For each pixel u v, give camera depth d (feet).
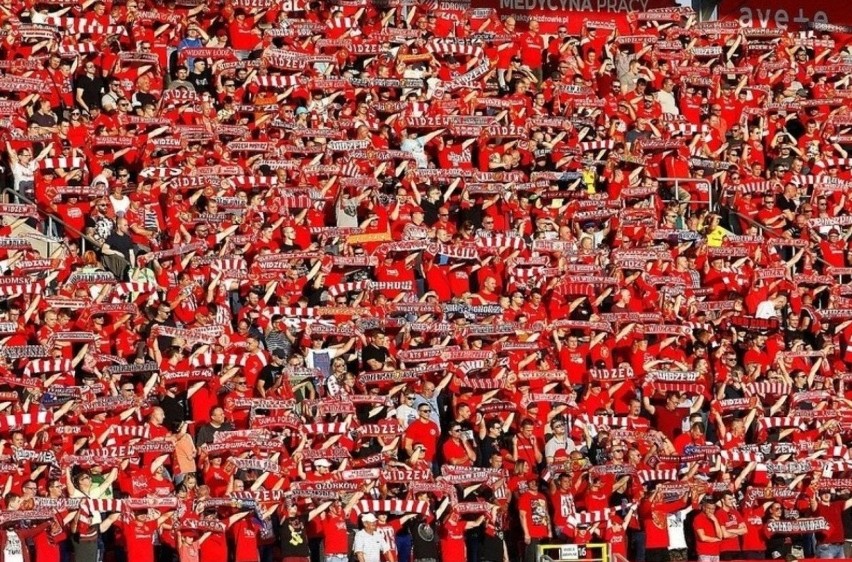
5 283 125.39
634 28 175.32
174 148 144.77
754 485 128.06
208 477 117.19
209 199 140.46
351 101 156.87
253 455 117.80
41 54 149.89
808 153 166.71
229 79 153.99
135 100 149.79
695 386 134.82
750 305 148.25
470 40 166.20
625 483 124.36
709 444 131.13
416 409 127.85
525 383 133.28
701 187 159.12
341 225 145.18
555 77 166.20
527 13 173.27
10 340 124.57
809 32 181.37
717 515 123.24
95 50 151.43
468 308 138.41
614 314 140.36
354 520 117.91
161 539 112.78
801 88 175.11
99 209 137.18
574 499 123.03
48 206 136.98
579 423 130.21
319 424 122.52
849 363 146.82
